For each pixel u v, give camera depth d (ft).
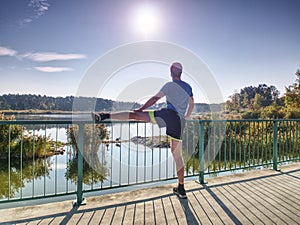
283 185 12.23
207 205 9.59
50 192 17.22
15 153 28.63
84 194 13.64
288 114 55.21
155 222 8.14
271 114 58.65
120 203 9.87
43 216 8.66
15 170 24.34
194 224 7.98
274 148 15.83
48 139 30.22
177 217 8.53
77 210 9.19
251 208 9.29
